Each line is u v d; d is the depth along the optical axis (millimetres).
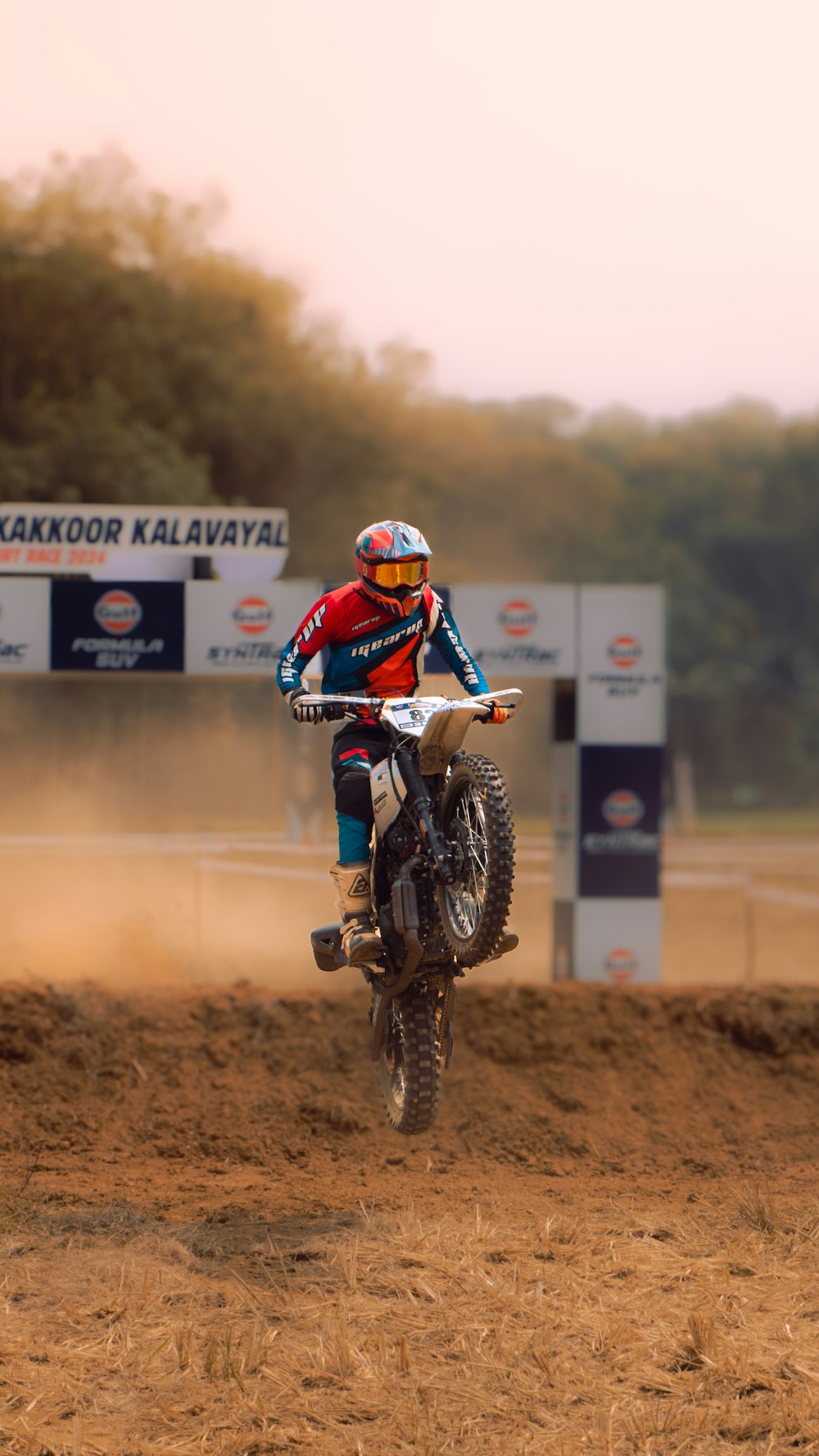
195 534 42219
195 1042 35094
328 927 24688
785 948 61781
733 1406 16875
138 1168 28922
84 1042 34312
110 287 116938
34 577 41938
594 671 43625
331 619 22453
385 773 21734
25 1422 16094
